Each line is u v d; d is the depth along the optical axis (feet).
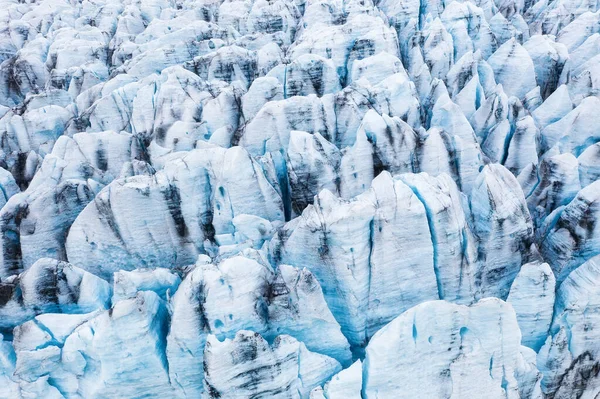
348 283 57.47
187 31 122.83
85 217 67.72
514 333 50.16
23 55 130.82
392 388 51.29
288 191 79.30
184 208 69.31
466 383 52.54
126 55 121.39
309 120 81.76
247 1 145.28
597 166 72.43
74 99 111.34
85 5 166.91
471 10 115.55
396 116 79.25
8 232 70.28
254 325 53.93
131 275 57.98
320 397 51.55
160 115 92.63
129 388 55.01
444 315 49.55
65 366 53.06
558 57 104.17
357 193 73.61
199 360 54.03
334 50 103.76
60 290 58.03
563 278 65.67
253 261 53.88
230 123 89.71
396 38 103.86
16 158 89.10
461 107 92.07
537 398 58.39
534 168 75.92
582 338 57.06
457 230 58.18
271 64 106.42
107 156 86.38
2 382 51.67
